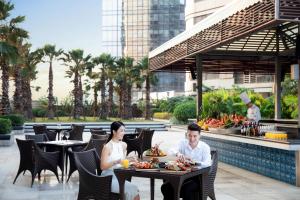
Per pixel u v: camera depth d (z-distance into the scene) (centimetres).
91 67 4206
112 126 568
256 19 741
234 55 1352
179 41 1260
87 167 562
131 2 7925
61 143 900
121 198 493
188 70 1694
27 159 830
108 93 4412
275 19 661
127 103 4300
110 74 4319
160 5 7912
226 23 885
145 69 4131
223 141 1195
